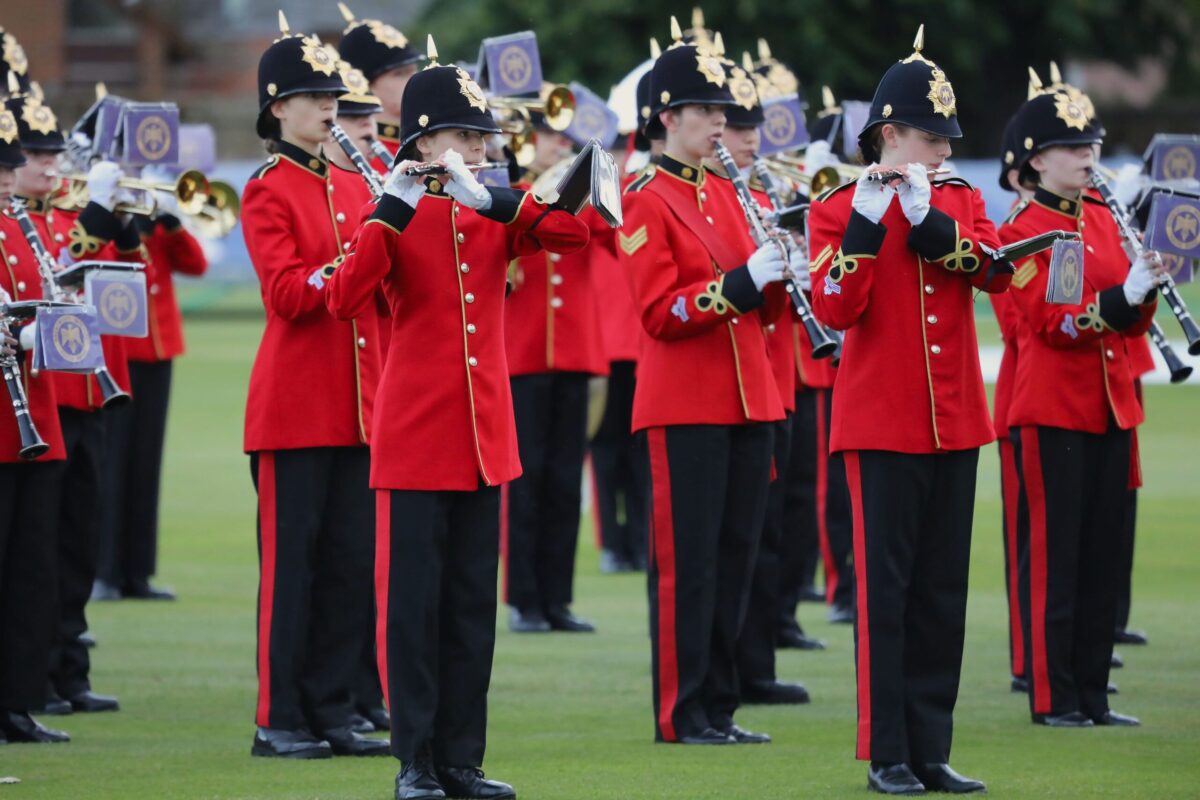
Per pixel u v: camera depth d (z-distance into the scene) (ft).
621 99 145.79
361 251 88.99
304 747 102.58
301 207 103.30
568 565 146.30
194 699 119.14
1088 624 110.63
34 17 652.07
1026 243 91.97
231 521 197.16
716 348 104.37
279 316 102.47
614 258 168.96
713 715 106.63
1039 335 109.29
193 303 472.85
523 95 135.74
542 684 122.93
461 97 90.53
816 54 426.51
